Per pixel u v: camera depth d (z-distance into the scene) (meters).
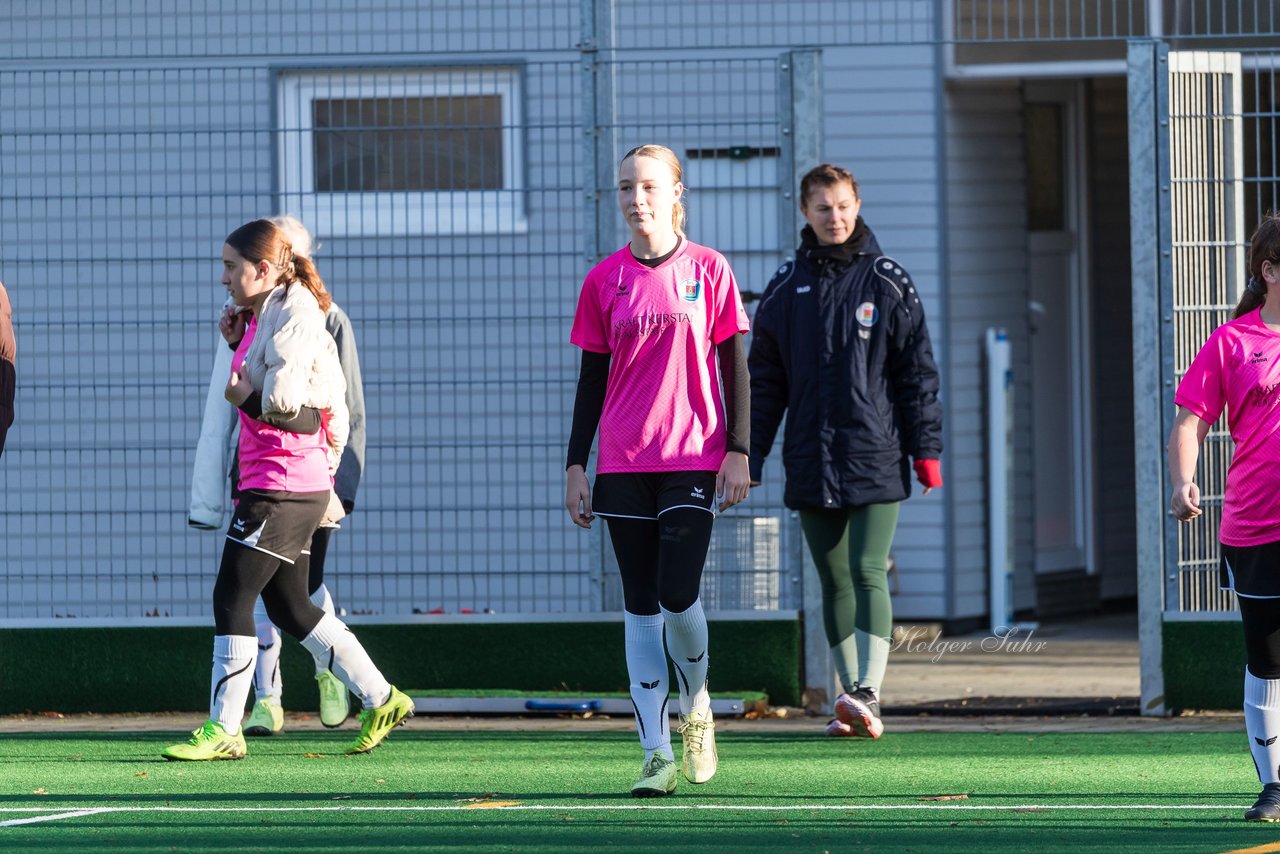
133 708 25.89
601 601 25.80
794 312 22.64
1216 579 24.64
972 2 34.69
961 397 35.56
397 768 19.89
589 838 15.12
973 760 20.31
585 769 19.77
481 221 26.45
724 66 33.09
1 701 25.91
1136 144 24.14
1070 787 18.12
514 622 25.55
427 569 27.36
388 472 27.62
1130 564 40.00
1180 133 24.23
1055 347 38.41
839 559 22.95
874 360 22.41
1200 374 15.91
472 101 27.47
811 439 22.45
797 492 22.56
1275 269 15.63
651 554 17.25
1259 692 15.95
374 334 27.66
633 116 33.16
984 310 36.03
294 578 20.44
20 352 29.84
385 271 27.72
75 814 16.67
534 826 15.75
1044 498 38.38
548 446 26.86
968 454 35.66
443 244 27.48
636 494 17.08
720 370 17.28
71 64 30.75
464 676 25.56
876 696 22.47
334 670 21.00
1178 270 24.28
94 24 30.88
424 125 26.72
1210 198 24.38
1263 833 15.20
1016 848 14.58
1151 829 15.46
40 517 28.11
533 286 27.36
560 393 26.41
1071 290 38.56
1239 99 24.48
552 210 26.80
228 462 23.58
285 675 25.64
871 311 22.38
